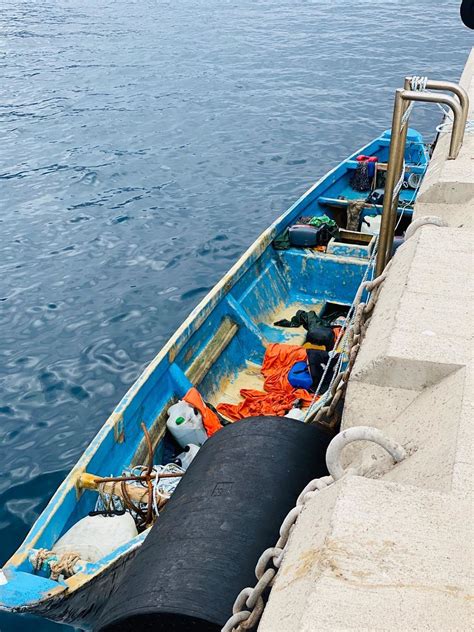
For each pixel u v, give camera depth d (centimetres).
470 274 312
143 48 3028
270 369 805
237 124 2009
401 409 264
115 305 1091
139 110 2144
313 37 3234
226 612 244
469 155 493
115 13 3975
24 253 1259
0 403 864
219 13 3975
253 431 322
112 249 1275
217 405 754
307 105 2188
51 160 1723
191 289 1141
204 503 287
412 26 3466
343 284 955
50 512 484
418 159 1269
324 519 186
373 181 1161
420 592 162
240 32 3378
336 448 214
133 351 973
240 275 862
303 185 1584
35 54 2909
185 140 1878
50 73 2597
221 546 265
